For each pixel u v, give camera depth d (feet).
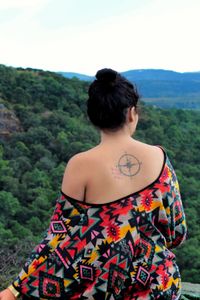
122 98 5.93
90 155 5.96
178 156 215.31
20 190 157.69
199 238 130.82
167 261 5.85
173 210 5.95
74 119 214.07
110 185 5.82
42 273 5.82
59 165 180.55
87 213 5.79
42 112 220.84
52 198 153.99
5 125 202.08
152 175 5.91
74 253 5.74
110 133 6.06
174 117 253.85
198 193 171.22
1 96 224.74
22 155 185.06
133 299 5.75
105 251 5.69
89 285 5.74
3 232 112.27
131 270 5.70
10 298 5.85
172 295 5.81
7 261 20.52
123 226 5.72
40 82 237.86
